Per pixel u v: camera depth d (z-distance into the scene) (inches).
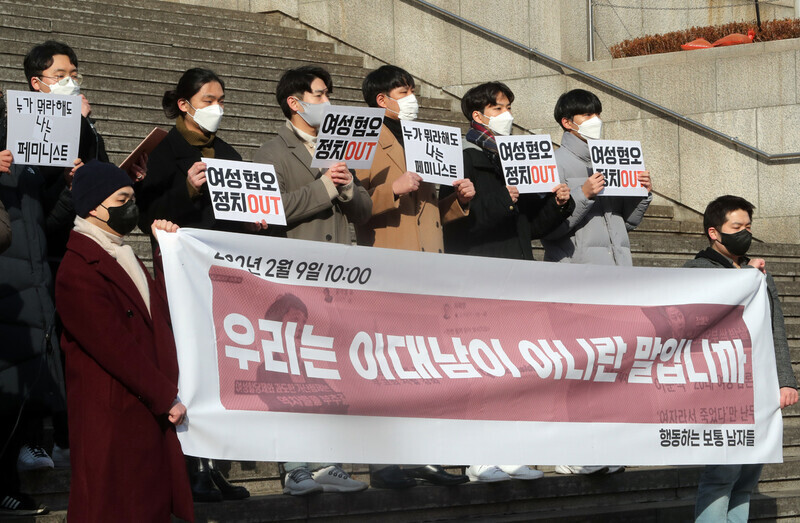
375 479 270.4
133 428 199.9
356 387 232.7
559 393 253.4
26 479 243.9
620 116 512.1
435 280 244.2
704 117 494.3
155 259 231.3
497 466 281.6
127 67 454.3
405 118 272.7
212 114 245.9
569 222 294.8
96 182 202.7
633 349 260.4
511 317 251.9
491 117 287.7
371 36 572.4
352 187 249.9
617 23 601.3
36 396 229.5
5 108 250.1
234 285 222.2
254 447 219.8
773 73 479.8
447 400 241.8
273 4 602.9
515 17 540.4
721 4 623.2
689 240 444.1
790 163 473.4
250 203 233.3
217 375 217.6
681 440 263.1
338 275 234.1
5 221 219.9
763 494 323.9
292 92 253.4
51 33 459.8
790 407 363.9
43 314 234.2
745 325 271.1
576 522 283.9
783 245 452.8
